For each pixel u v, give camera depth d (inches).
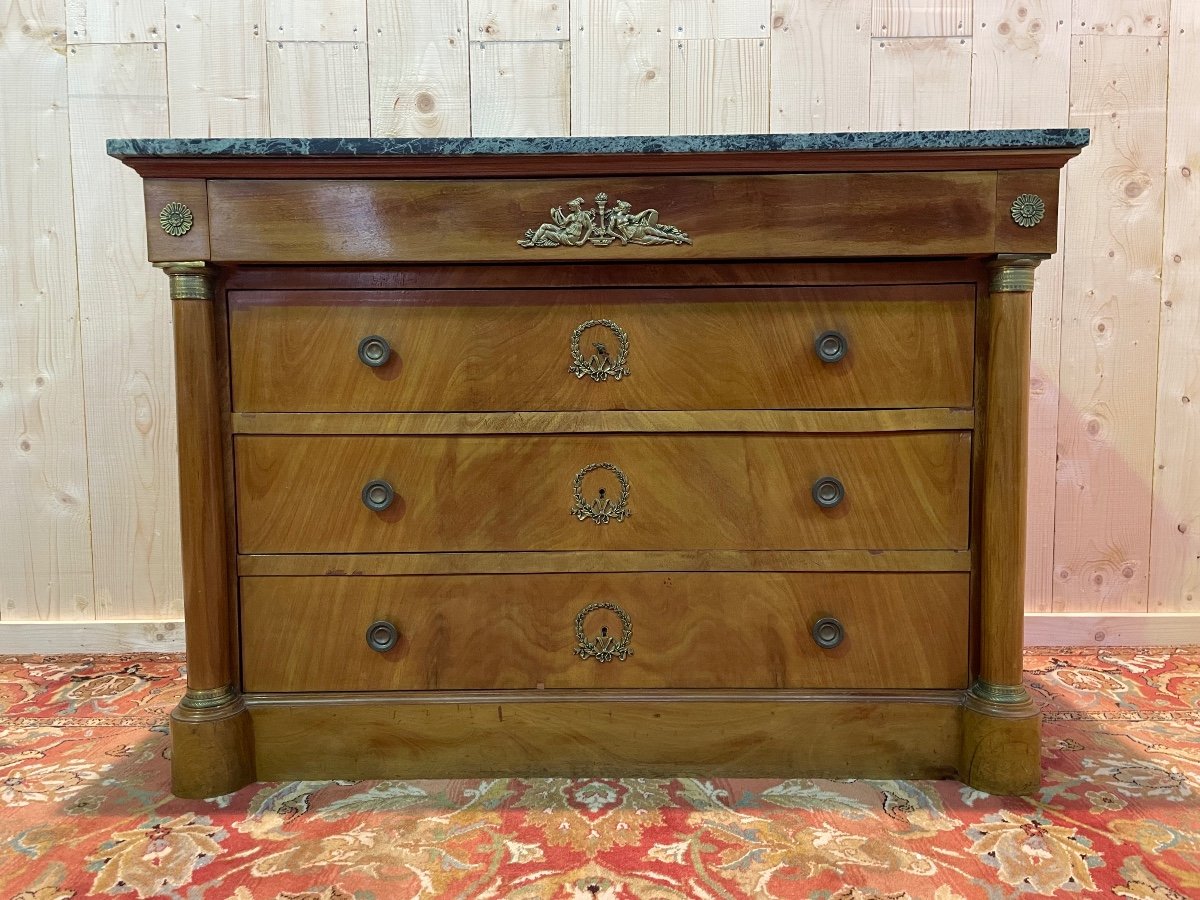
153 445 71.9
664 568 48.8
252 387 48.1
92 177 69.6
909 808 45.6
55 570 72.7
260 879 39.2
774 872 39.6
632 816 44.9
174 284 46.2
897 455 48.2
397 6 69.1
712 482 48.5
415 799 46.9
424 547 48.9
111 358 71.0
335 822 44.4
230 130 69.6
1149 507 72.3
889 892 37.9
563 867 40.1
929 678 49.1
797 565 48.6
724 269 47.5
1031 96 69.4
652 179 45.5
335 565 48.7
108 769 50.8
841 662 49.1
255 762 49.2
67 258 70.1
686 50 69.6
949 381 47.8
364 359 47.4
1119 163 69.6
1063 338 70.9
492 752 49.4
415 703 49.1
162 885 38.7
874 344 47.7
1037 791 47.1
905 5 69.1
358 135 70.0
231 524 48.5
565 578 48.9
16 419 71.3
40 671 68.4
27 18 68.4
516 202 45.7
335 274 47.7
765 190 45.4
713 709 49.0
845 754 49.1
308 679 49.2
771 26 69.4
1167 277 70.4
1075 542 72.6
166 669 68.9
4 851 41.6
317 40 69.2
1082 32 68.9
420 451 48.4
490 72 69.7
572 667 49.3
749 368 48.0
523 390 48.3
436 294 47.8
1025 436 46.7
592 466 48.5
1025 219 45.0
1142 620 72.5
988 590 47.5
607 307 47.9
